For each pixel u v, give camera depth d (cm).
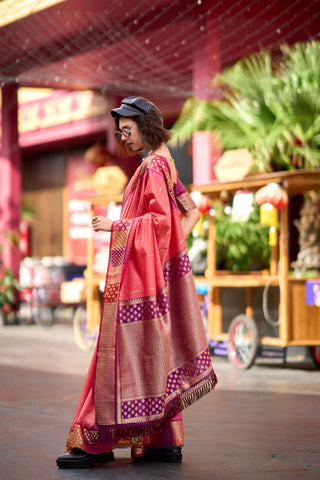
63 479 432
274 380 912
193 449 518
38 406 704
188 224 489
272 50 1491
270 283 1027
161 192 466
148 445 480
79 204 2430
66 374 955
